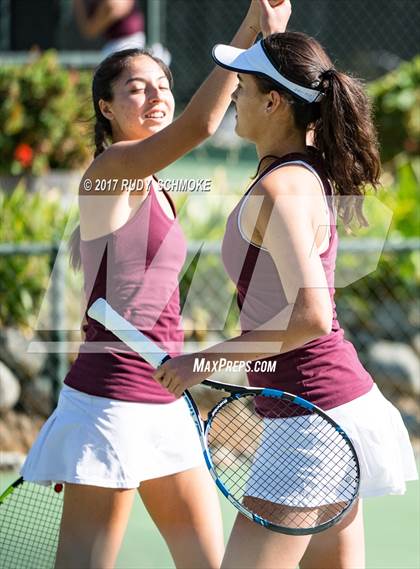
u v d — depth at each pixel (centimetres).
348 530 768
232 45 842
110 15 2416
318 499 723
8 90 2011
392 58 3203
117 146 784
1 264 1520
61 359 1407
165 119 855
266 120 738
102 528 782
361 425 729
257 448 750
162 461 801
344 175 729
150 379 789
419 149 2156
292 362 729
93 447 773
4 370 1468
